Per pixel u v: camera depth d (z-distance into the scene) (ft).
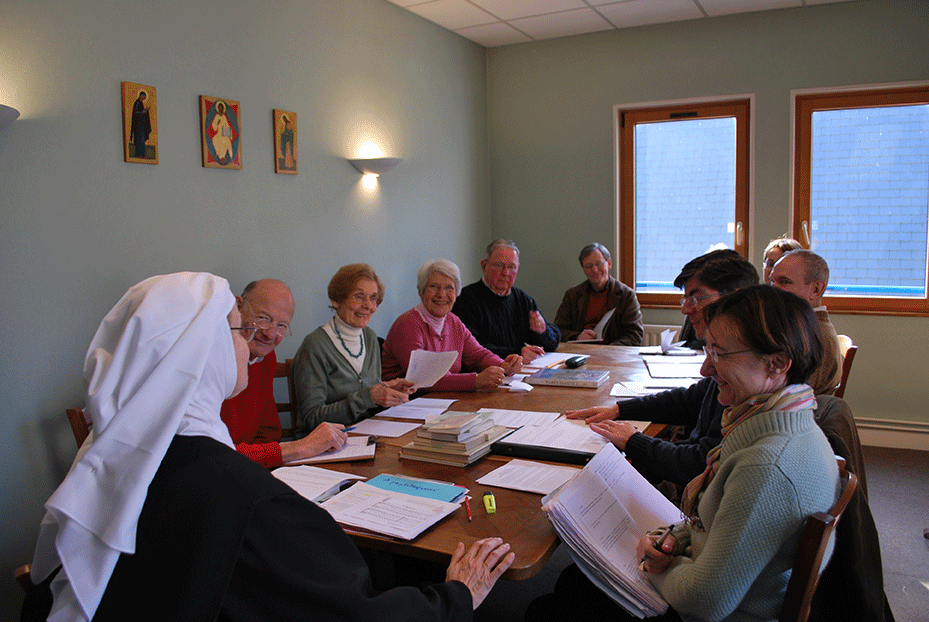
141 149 8.12
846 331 13.82
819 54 13.60
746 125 14.52
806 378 3.72
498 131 16.70
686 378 8.36
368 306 7.91
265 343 6.89
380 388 7.20
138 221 8.16
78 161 7.44
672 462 5.34
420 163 14.10
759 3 13.33
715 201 14.97
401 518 4.27
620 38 15.14
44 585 3.16
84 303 7.53
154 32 8.30
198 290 3.28
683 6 13.48
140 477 2.77
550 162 16.20
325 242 11.48
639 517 4.49
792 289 6.70
